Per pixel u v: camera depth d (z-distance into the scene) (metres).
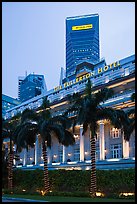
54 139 71.94
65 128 43.47
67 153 66.94
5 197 36.31
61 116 43.22
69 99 39.53
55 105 73.62
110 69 68.06
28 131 43.53
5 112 104.44
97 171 45.72
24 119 44.34
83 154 61.25
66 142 43.88
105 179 43.94
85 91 39.00
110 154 57.97
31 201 28.83
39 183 54.03
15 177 58.72
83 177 47.34
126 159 47.56
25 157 77.56
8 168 56.34
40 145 74.00
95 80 68.19
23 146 43.38
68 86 79.19
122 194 34.53
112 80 62.84
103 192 38.69
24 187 54.69
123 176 42.09
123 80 58.84
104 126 60.16
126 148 52.53
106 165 50.00
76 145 65.94
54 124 42.91
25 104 94.88
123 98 54.34
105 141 59.31
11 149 53.53
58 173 51.28
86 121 37.09
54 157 70.75
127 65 64.38
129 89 59.84
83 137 62.28
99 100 36.97
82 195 36.34
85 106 36.62
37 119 43.91
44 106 44.72
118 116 37.19
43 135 41.94
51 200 29.09
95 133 37.62
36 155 72.69
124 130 37.03
